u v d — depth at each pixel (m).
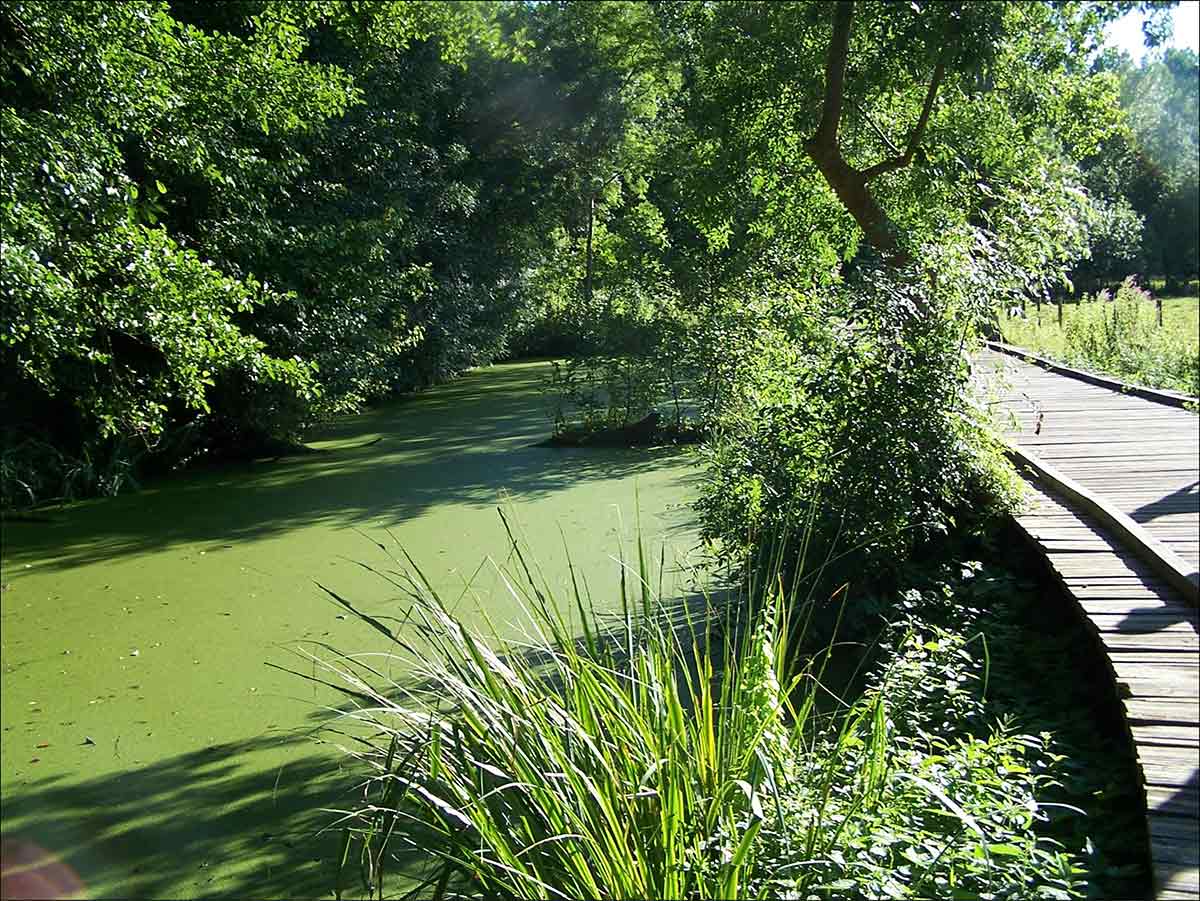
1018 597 5.62
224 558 8.79
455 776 2.87
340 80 12.59
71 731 5.46
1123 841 3.43
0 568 8.79
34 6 8.03
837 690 5.12
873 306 6.08
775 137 12.79
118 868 4.16
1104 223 12.03
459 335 22.19
